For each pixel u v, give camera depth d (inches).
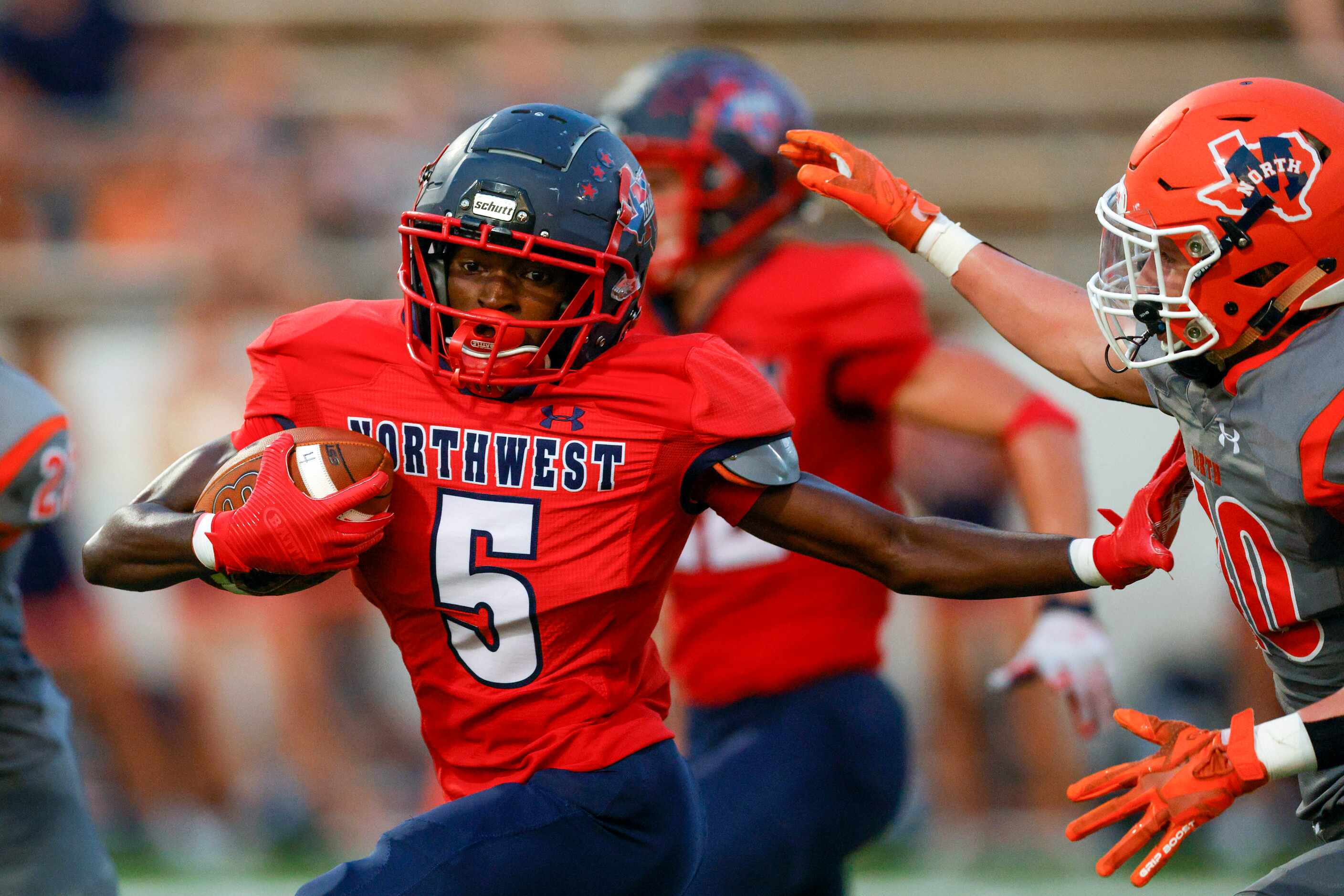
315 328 344.8
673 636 499.8
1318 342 322.0
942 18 1258.6
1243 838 817.5
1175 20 1259.2
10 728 377.4
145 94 1061.1
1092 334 376.8
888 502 516.4
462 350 325.7
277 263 968.9
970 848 827.4
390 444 337.7
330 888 319.6
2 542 374.0
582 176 331.3
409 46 1198.9
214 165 1023.0
